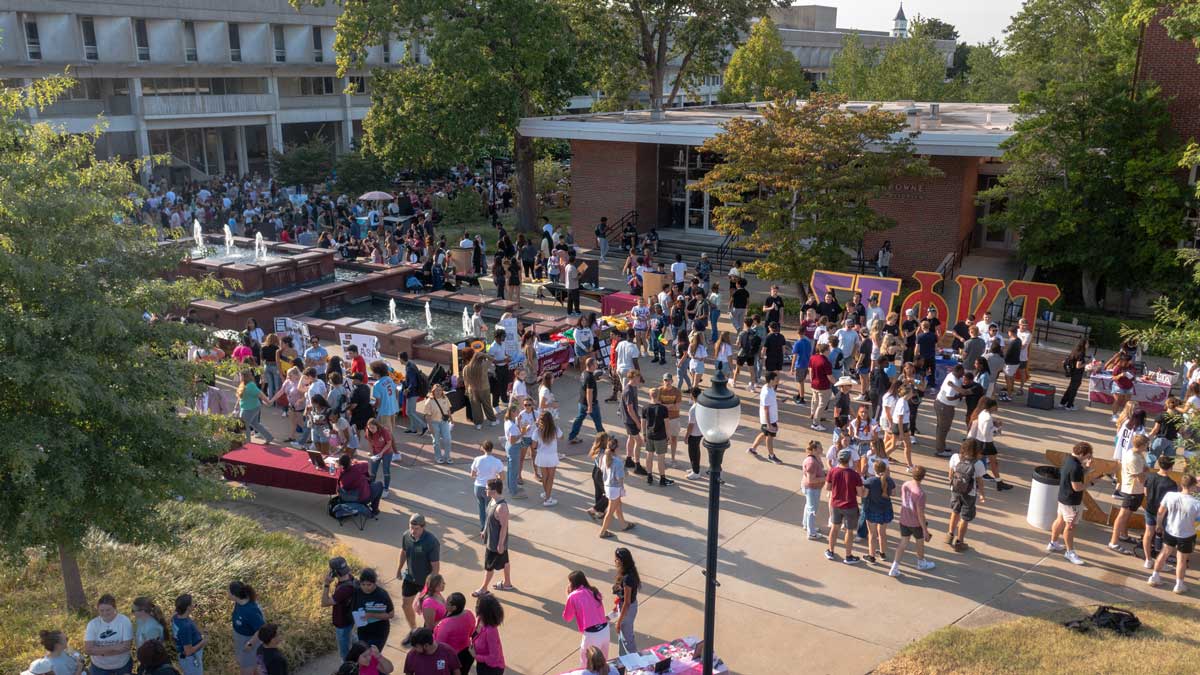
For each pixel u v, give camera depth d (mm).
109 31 53469
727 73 65938
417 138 38812
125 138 57719
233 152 66750
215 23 59125
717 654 11375
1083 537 14578
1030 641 11477
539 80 40438
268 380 20516
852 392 21672
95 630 9516
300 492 16391
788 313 27203
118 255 10984
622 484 14367
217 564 13109
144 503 10562
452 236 41281
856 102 51812
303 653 11289
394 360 24109
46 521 9805
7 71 49688
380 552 14078
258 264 29406
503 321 22156
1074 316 26219
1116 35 39406
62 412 10516
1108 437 18766
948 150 29438
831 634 11836
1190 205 25625
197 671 9914
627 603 10875
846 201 26359
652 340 23672
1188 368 19594
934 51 64062
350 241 34719
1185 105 26828
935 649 11297
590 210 40344
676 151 39469
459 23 37500
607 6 49312
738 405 8422
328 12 65438
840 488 13422
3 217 9984
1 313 9609
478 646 9805
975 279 25094
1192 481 12547
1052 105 26844
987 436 16000
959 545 14023
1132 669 10758
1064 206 26672
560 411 20234
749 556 13914
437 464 17469
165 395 11109
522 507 15602
